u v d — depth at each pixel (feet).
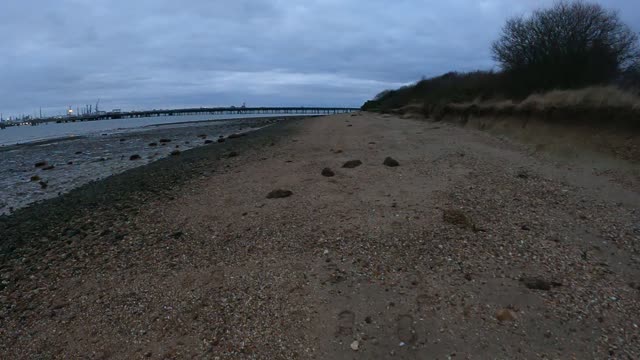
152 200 33.32
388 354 13.09
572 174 34.09
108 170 56.13
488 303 15.38
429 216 24.04
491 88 85.15
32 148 94.12
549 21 71.15
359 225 23.30
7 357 14.44
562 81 63.98
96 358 13.93
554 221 23.18
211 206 29.76
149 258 21.70
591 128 43.60
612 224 22.66
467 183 31.19
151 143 91.86
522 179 32.45
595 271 17.56
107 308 17.04
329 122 116.37
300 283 17.57
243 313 15.72
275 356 13.33
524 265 18.19
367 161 41.98
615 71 61.93
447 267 18.19
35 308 17.67
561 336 13.39
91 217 30.48
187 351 13.84
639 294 15.69
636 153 35.65
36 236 27.43
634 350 12.61
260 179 37.11
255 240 22.59
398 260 19.03
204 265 20.16
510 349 12.94
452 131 68.44
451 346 13.25
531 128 53.67
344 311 15.39
